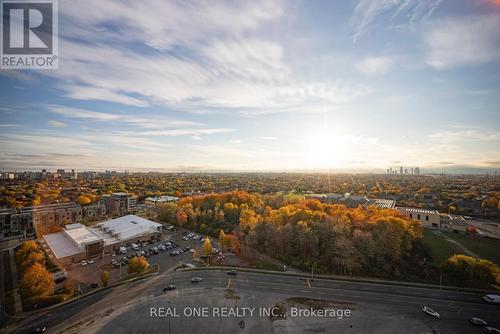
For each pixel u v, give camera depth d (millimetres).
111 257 108062
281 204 172625
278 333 59219
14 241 130250
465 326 61500
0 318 65500
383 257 92188
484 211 177500
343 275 87938
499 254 99938
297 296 74375
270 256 105375
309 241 98812
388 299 72875
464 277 81875
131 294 75938
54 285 81875
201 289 78500
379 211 128500
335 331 59875
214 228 140375
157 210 191500
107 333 59062
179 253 110688
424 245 106812
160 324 62156
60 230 139500
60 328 61031
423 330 60094
